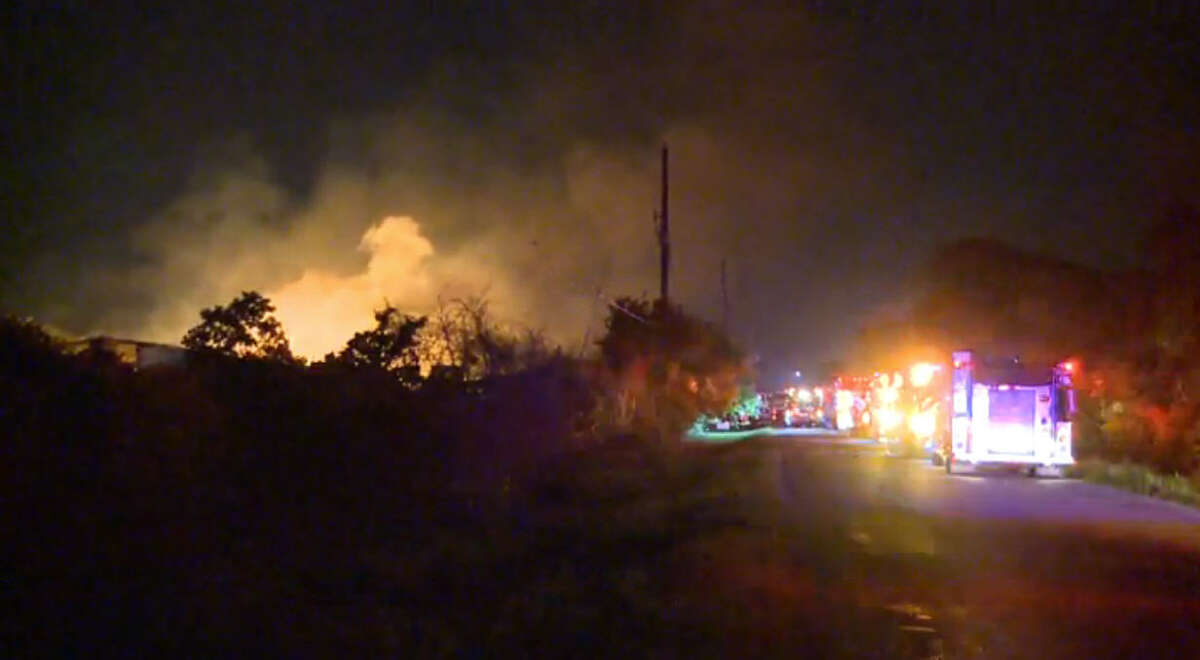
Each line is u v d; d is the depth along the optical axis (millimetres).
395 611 11742
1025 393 34938
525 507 21516
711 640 11391
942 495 27828
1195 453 33188
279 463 16703
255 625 10297
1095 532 20516
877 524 21250
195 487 13781
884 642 11484
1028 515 23281
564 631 11430
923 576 15375
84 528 11367
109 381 12828
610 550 17234
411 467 20000
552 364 30094
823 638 11594
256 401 17031
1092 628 12305
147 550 11719
